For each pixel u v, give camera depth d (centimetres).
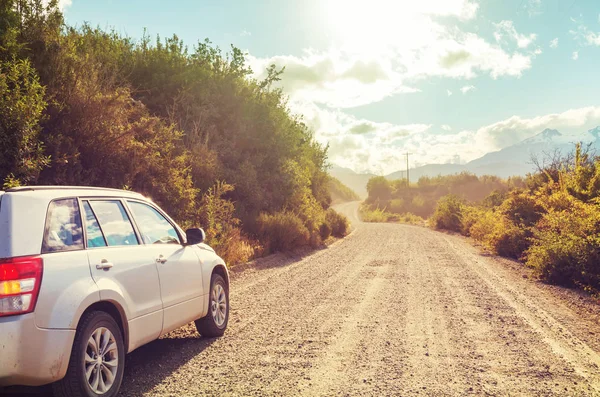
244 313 851
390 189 12288
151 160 1196
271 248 1858
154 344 649
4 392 448
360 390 474
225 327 711
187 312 591
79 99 1052
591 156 1703
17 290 362
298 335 694
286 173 2234
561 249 1159
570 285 1123
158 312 521
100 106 1077
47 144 964
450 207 3769
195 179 1557
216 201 1473
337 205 13388
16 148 823
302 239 2011
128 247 501
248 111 2073
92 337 420
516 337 673
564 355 588
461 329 720
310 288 1120
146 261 513
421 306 895
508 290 1061
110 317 442
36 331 367
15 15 1009
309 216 2292
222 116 1969
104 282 438
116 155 1118
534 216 1820
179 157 1321
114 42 1650
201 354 600
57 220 423
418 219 6612
